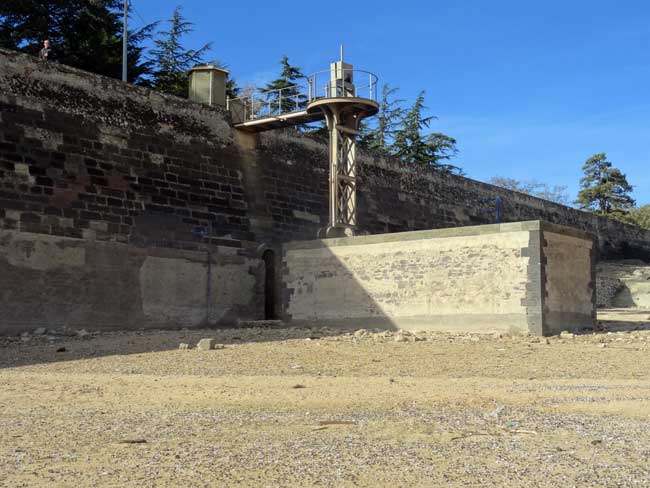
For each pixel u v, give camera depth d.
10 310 20.06
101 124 23.08
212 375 12.09
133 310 22.94
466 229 20.62
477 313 20.14
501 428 7.51
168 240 24.31
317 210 30.30
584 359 14.08
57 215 21.42
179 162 25.23
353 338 18.33
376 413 8.45
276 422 7.93
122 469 5.91
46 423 7.98
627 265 48.34
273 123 27.05
